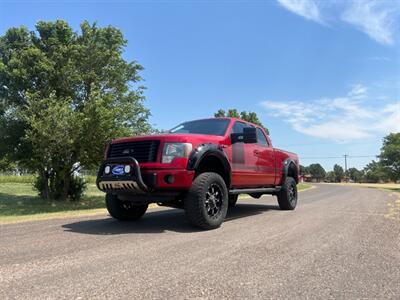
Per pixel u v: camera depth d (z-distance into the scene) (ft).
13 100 61.41
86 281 12.30
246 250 16.71
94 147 55.36
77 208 53.88
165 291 11.46
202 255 15.74
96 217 27.86
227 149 24.67
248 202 43.86
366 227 23.47
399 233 21.62
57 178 64.75
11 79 60.13
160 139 21.40
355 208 35.47
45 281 12.28
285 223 24.68
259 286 12.08
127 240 18.71
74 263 14.39
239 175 25.71
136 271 13.41
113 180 21.50
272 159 30.37
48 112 52.75
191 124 27.35
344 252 16.74
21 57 61.00
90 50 65.10
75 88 63.82
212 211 22.33
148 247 17.15
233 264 14.46
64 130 52.80
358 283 12.59
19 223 24.61
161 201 22.50
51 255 15.62
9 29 64.18
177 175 20.84
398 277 13.32
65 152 55.67
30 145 58.70
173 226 23.25
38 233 20.68
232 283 12.30
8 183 141.49
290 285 12.25
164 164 20.95
